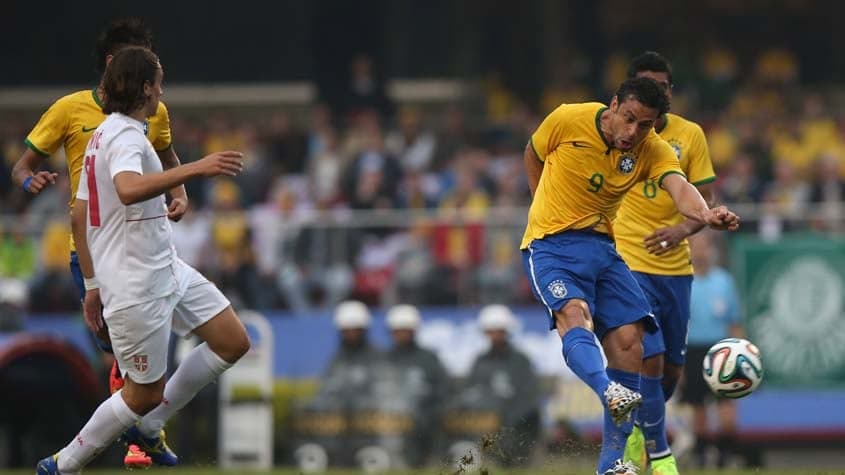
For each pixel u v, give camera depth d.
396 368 55.75
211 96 98.56
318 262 59.84
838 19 97.44
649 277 30.61
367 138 72.88
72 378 50.00
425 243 59.66
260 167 71.69
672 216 30.56
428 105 96.19
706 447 51.38
